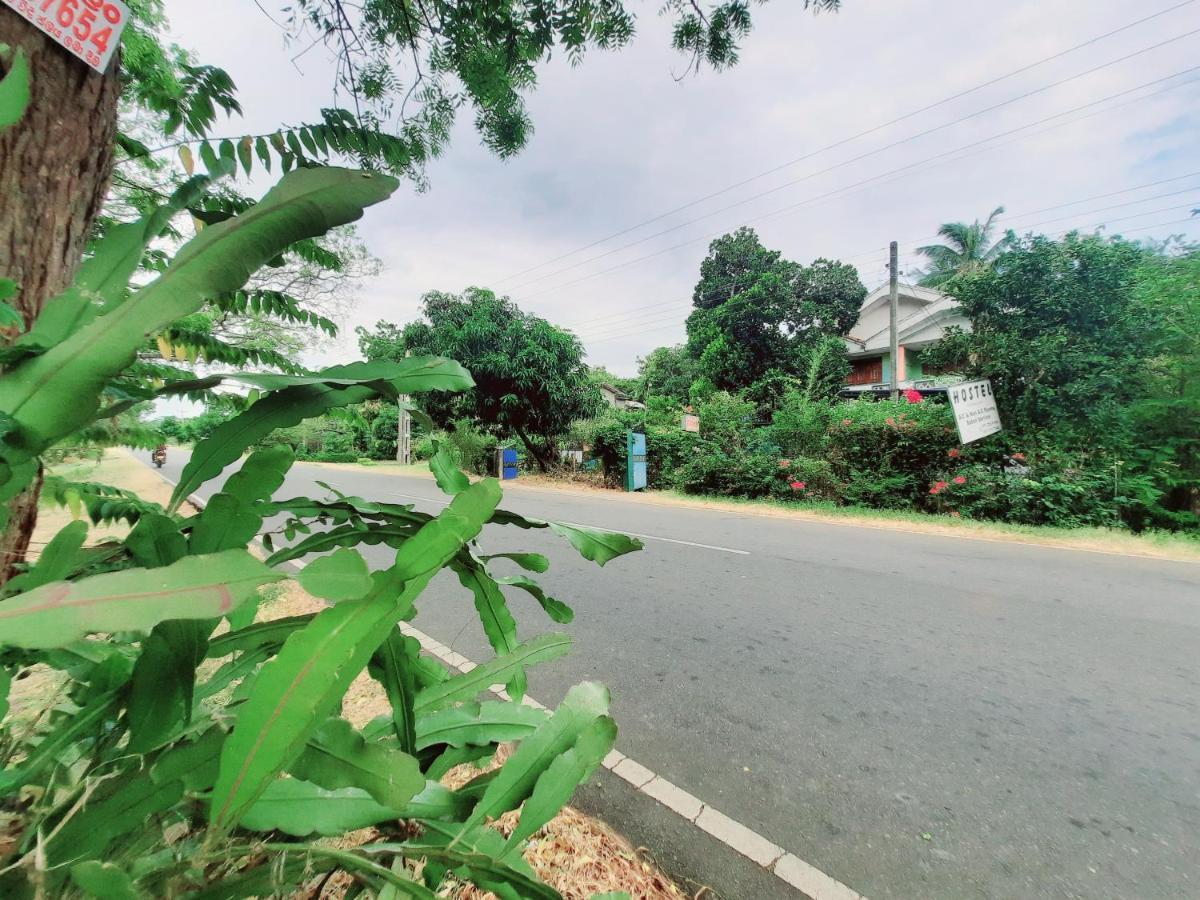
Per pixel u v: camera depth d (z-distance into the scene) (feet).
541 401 41.98
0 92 2.19
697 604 12.65
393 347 49.96
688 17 10.14
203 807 2.42
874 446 27.71
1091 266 21.86
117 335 1.91
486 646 10.10
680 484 35.65
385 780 2.22
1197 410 20.34
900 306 62.18
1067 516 22.08
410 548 2.09
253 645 2.78
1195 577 15.05
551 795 2.67
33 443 1.86
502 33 9.41
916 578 14.94
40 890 1.86
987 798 6.02
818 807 5.85
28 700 4.43
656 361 77.30
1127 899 4.72
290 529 3.17
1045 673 9.12
